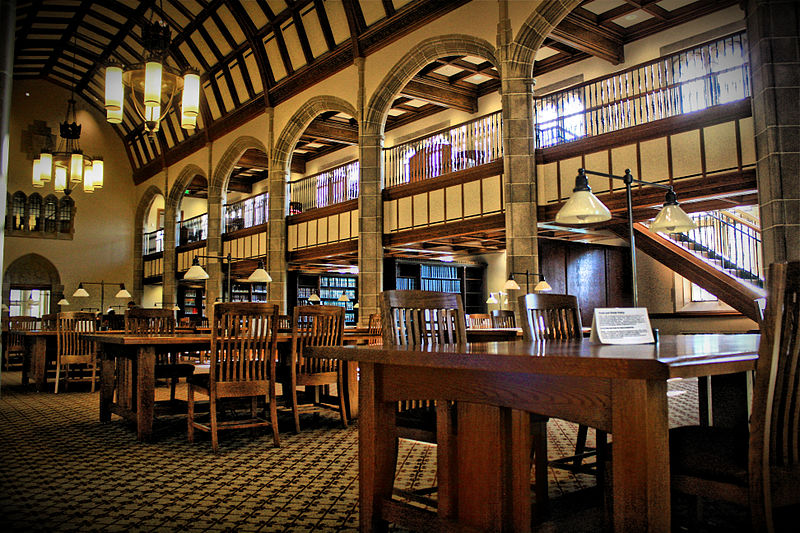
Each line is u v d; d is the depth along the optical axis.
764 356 1.84
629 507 1.75
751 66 6.64
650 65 8.50
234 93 15.65
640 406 1.74
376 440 2.51
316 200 15.82
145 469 3.84
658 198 7.88
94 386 8.46
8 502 3.11
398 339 2.93
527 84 8.78
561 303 3.50
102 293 19.73
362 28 11.44
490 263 16.84
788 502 1.96
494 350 2.12
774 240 6.18
